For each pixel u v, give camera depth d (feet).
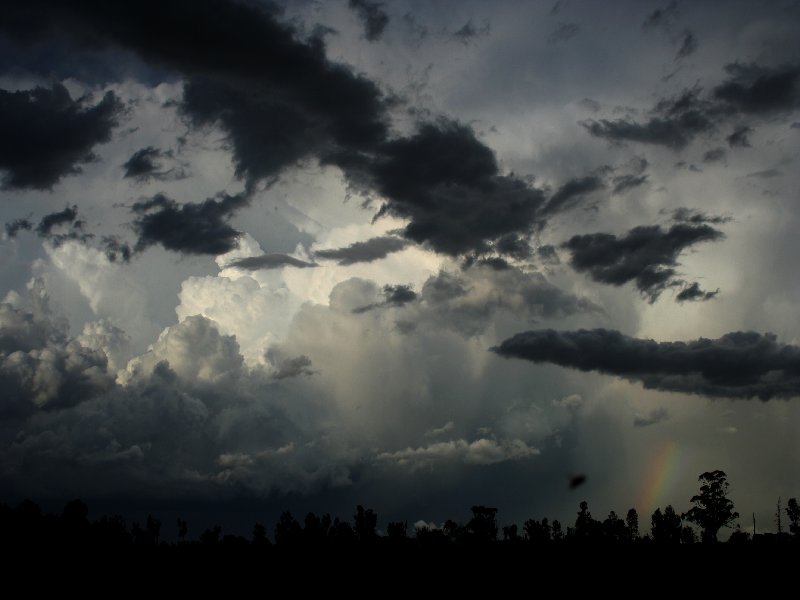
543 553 557.33
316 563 540.52
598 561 518.37
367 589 475.72
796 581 431.02
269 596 461.78
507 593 451.94
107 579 490.49
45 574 487.61
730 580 444.55
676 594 424.87
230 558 551.59
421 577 499.10
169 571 516.32
